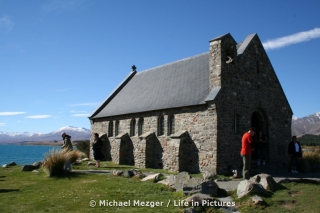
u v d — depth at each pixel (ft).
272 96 79.05
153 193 38.78
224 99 65.41
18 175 57.62
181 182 39.73
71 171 58.44
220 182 48.91
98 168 67.77
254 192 36.09
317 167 71.36
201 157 65.92
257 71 75.97
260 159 73.61
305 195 37.11
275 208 32.55
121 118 94.43
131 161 86.43
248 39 76.74
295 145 66.64
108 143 98.07
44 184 46.98
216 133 62.90
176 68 93.15
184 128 71.05
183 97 74.23
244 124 69.72
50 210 32.22
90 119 109.70
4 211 31.91
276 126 78.74
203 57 85.20
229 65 67.97
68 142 68.54
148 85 98.73
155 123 80.12
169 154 73.67
